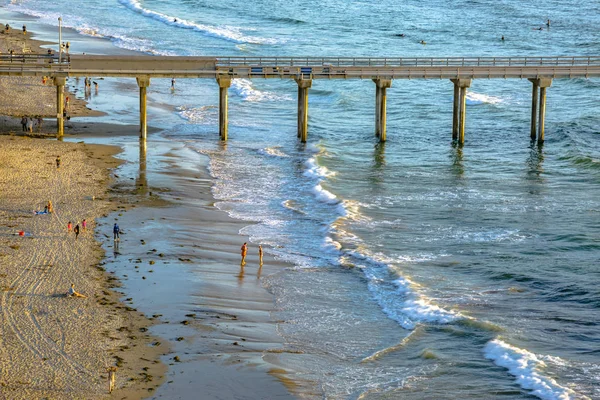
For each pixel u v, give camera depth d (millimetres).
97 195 58031
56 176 61688
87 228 51438
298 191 62500
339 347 38531
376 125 79188
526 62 78438
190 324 39656
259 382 34812
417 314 41969
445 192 63094
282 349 37969
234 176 65688
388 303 43406
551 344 38688
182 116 86062
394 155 74250
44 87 92562
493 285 45656
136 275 44969
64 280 43438
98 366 34938
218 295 43406
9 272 43969
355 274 47156
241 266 47562
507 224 55688
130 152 70250
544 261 48906
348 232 53562
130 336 37906
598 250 50656
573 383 35000
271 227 54438
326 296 44125
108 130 77688
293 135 80188
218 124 83312
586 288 44875
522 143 79125
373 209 58719
